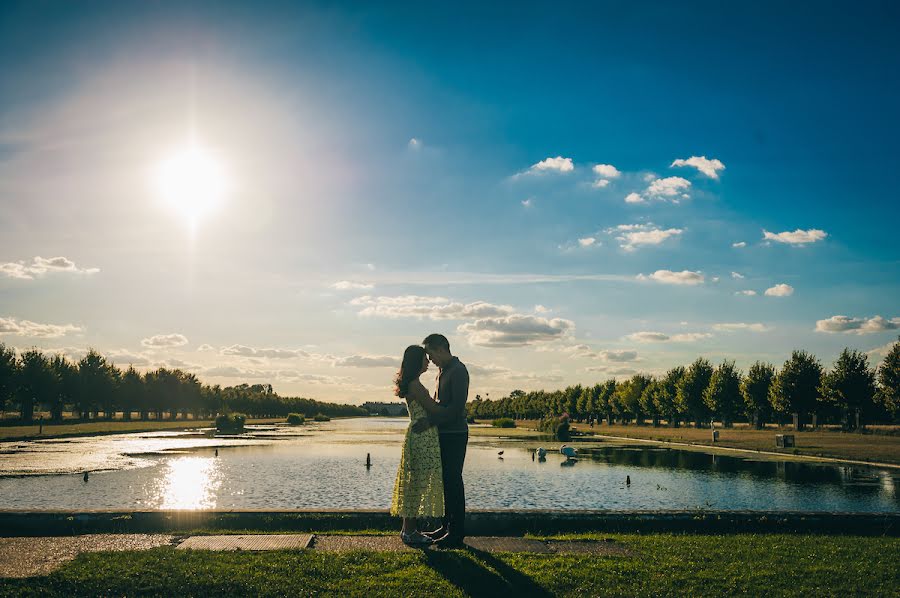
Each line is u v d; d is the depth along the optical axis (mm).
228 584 6207
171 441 61750
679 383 97062
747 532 10422
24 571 6566
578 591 6227
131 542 8055
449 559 7102
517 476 32562
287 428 109875
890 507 22000
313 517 10055
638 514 10477
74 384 99688
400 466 7926
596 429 100938
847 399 70375
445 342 7906
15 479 29359
